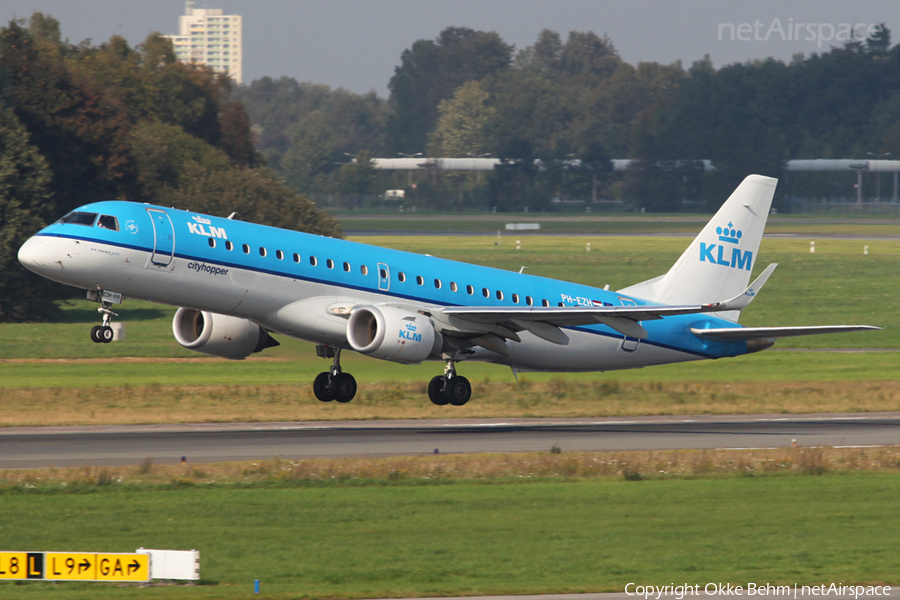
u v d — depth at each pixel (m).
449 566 58.62
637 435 111.94
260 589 54.25
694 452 98.62
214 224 109.62
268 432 110.88
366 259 117.44
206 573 57.06
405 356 111.94
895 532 67.12
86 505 73.81
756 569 58.34
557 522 69.62
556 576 56.78
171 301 109.06
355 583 55.53
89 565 53.41
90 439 104.19
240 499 76.19
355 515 71.25
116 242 103.06
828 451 99.62
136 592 53.41
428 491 79.81
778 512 72.94
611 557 60.72
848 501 76.88
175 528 67.44
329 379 126.12
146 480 82.25
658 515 71.88
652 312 115.25
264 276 110.50
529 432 113.62
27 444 100.56
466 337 121.56
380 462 89.94
